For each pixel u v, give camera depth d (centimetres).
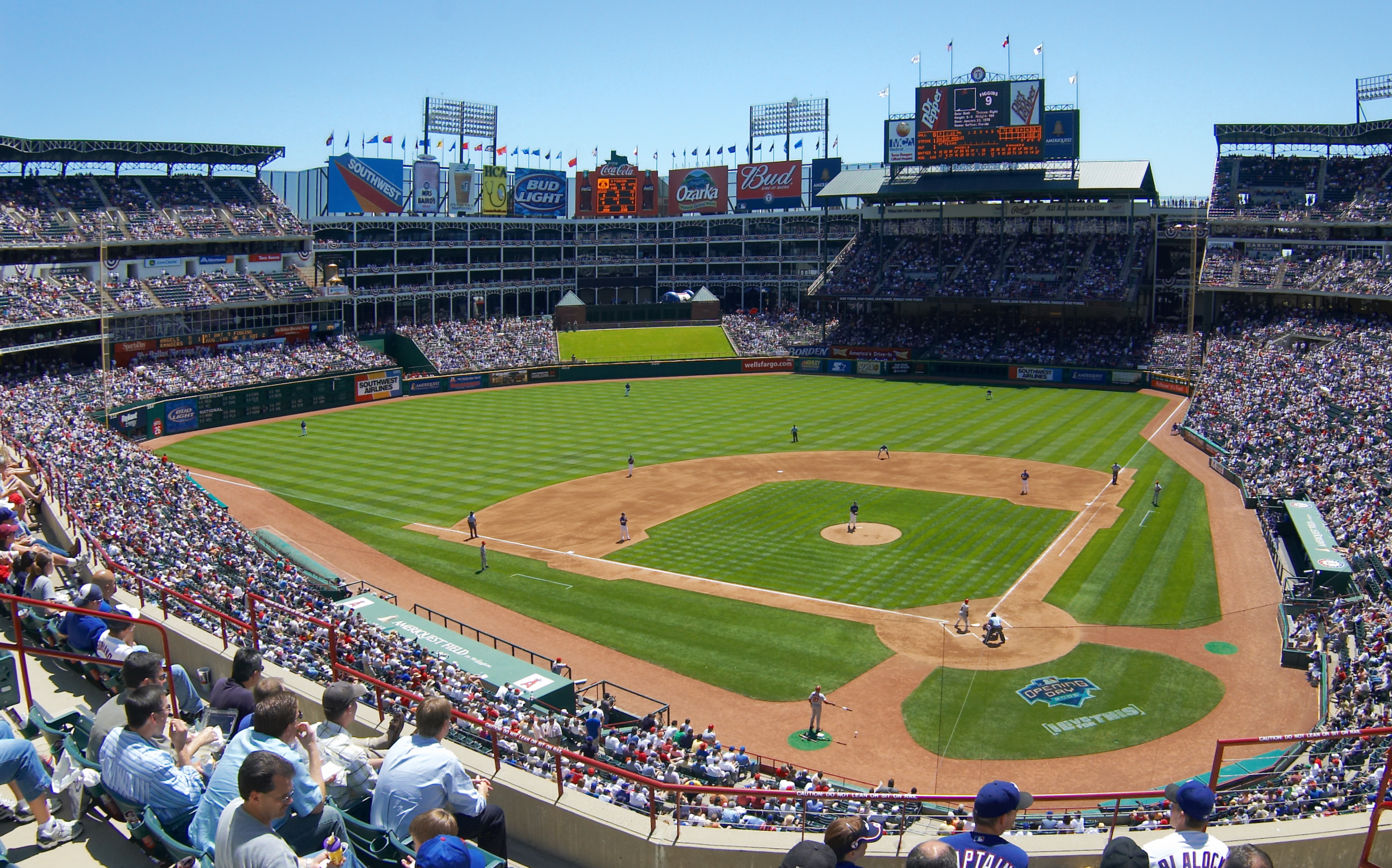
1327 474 6088
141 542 3850
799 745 3412
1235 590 4812
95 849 1170
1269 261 11619
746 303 16450
